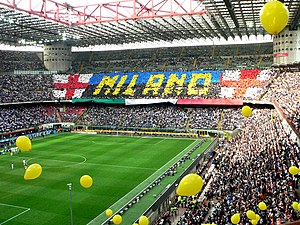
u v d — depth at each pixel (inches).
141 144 2503.7
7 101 3132.4
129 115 3203.7
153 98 3233.3
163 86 3385.8
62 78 3801.7
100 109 3417.8
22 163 1969.7
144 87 3440.0
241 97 2960.1
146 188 1423.5
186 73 3474.4
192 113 3031.5
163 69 3767.2
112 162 1961.1
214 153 2060.8
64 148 2390.5
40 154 2204.7
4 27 2714.1
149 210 1178.6
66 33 3036.4
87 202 1327.5
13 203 1326.3
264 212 861.2
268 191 1010.1
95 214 1211.2
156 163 1921.8
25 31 2925.7
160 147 2374.5
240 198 1023.6
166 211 1289.4
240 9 2001.7
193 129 2819.9
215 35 3240.7
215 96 3070.9
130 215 1179.3
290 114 1497.3
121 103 3277.6
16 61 4013.3
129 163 1932.8
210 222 946.1
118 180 1606.8
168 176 1611.7
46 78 3774.6
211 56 3809.1
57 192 1446.9
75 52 4379.9
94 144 2529.5
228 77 3270.2
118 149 2333.9
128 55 4185.5
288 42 3002.0
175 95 3218.5
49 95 3531.0
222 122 2800.2
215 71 3400.6
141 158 2050.9
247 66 3491.6
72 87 3663.9
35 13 2316.7
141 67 3912.4
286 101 2132.1
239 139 2074.3
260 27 2763.3
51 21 2500.0
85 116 3344.0
